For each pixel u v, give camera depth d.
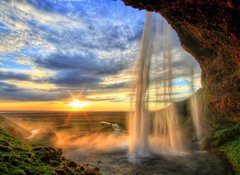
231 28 8.84
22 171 5.03
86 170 7.15
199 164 13.56
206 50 19.89
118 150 17.77
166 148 18.80
